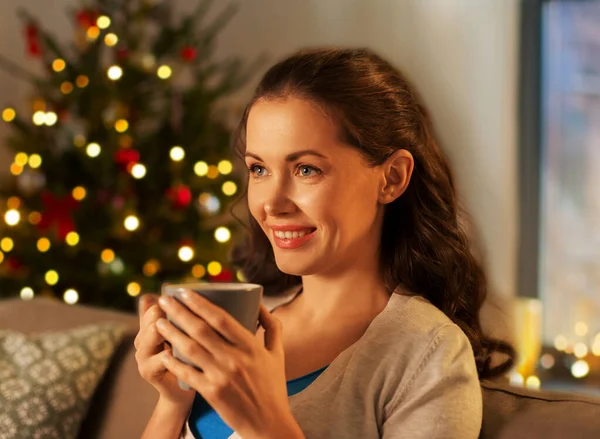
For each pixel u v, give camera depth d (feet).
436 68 11.02
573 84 10.78
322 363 3.64
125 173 9.15
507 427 3.45
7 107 9.87
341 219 3.34
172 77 9.73
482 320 5.07
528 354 8.53
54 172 9.52
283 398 2.90
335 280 3.75
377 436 3.39
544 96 10.94
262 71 12.12
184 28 9.86
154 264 9.32
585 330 10.84
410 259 3.78
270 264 4.35
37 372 5.10
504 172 11.00
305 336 3.76
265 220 3.42
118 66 9.39
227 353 2.73
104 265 9.09
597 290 10.77
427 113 4.04
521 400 3.62
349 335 3.67
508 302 8.66
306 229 3.34
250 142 3.39
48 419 4.96
